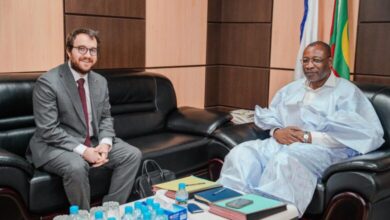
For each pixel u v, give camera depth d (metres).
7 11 2.90
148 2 3.82
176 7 4.08
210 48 4.51
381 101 2.90
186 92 4.33
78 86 2.66
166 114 3.61
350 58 3.67
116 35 3.57
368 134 2.62
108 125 2.82
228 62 4.57
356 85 3.08
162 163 2.93
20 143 2.71
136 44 3.76
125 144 2.77
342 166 2.37
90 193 2.59
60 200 2.49
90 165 2.54
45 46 3.12
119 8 3.57
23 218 2.33
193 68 4.36
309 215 2.55
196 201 2.04
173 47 4.12
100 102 2.78
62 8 3.18
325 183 2.47
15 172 2.25
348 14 3.63
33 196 2.35
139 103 3.45
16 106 2.69
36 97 2.54
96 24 3.41
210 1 4.42
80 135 2.67
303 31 3.72
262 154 2.79
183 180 2.27
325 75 2.89
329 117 2.75
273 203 1.96
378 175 2.31
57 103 2.57
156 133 3.49
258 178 2.64
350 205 2.36
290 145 2.79
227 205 1.89
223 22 4.55
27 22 3.00
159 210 1.71
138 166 2.72
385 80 3.52
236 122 3.86
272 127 3.09
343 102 2.84
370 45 3.56
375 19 3.51
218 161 3.17
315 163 2.62
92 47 2.62
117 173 2.68
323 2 3.77
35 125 2.80
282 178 2.42
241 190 2.52
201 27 4.37
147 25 3.85
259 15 4.26
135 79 3.41
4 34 2.90
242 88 4.49
